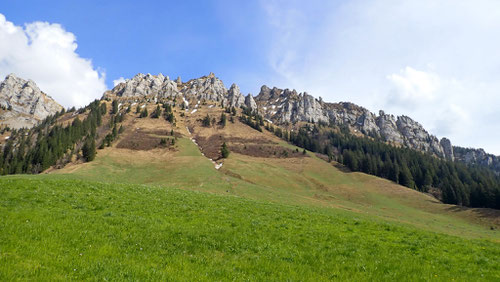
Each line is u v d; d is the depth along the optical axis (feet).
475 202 338.13
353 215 161.38
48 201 63.52
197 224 57.31
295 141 612.29
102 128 559.79
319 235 57.16
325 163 449.06
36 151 408.26
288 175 346.95
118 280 26.99
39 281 25.41
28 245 34.01
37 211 52.37
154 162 328.08
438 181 490.90
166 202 81.56
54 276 26.68
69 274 27.63
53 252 33.06
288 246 47.55
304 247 47.96
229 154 412.57
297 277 33.73
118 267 30.17
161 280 27.94
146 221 54.34
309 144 603.67
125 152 369.30
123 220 52.90
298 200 219.20
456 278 38.32
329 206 213.87
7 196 63.93
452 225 220.84
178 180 246.47
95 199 72.28
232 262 37.27
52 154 382.83
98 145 410.93
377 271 38.58
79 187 86.79
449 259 47.34
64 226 44.32
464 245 61.21
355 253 46.44
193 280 29.12
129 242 41.04
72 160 343.87
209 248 43.06
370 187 346.33
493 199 314.76
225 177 271.28
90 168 267.18
